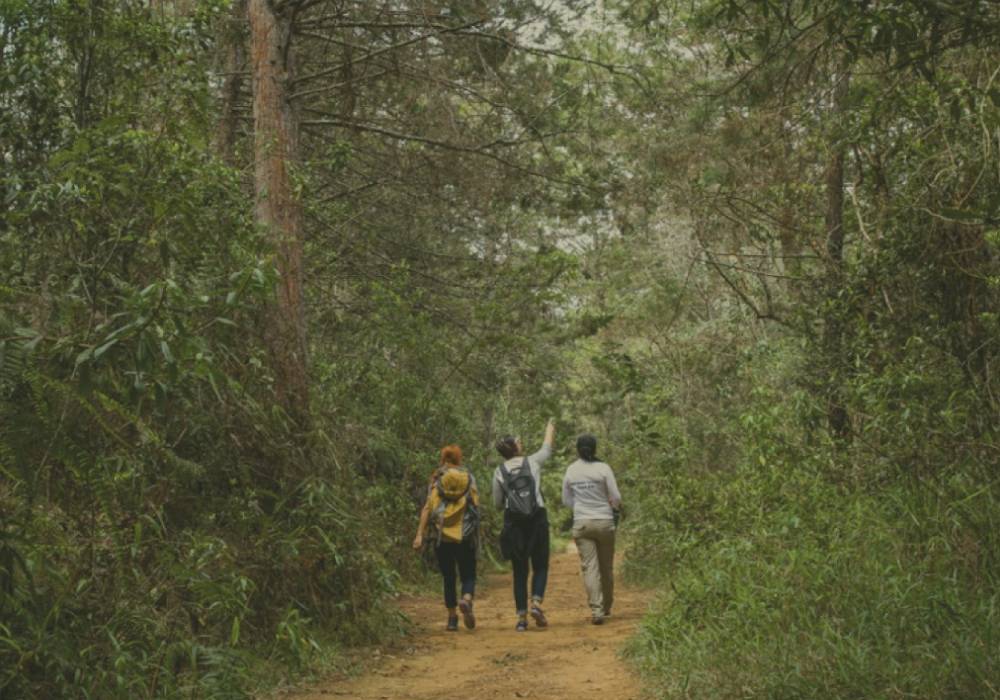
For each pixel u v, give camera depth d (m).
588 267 18.14
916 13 5.35
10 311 4.82
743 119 10.58
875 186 9.36
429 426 16.31
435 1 12.74
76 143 5.92
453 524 10.28
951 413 7.46
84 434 5.14
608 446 19.48
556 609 12.84
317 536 8.59
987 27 4.95
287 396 9.17
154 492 6.55
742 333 15.70
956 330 8.37
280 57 11.50
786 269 11.55
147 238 6.18
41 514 5.31
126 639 5.57
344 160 12.80
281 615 7.77
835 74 9.02
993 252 8.47
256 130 11.30
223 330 5.09
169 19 8.18
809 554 6.93
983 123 6.93
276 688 6.68
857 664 5.18
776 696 5.21
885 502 7.57
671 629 7.29
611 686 6.70
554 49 13.39
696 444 14.72
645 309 17.81
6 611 4.81
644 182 13.45
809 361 10.11
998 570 6.24
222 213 7.41
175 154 6.84
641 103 13.16
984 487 6.76
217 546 6.43
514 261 16.25
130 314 4.49
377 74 13.41
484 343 15.32
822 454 8.60
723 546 8.28
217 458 7.86
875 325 9.07
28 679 4.77
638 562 14.42
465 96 14.16
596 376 18.69
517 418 20.00
